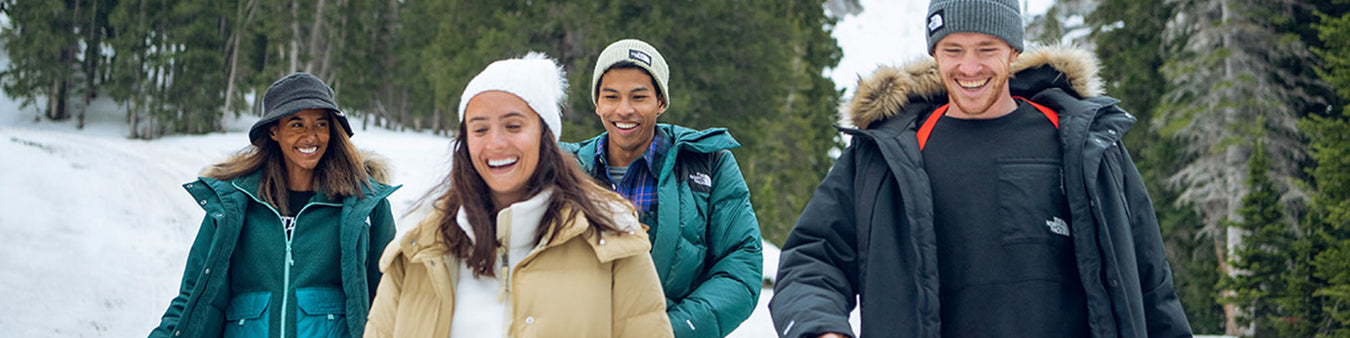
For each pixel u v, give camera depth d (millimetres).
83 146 23078
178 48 49594
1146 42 20859
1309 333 13758
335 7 54844
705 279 2594
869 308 1994
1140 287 1958
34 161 17375
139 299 9148
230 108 51875
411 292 1936
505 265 1912
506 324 1866
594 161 2820
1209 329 19156
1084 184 1948
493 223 1911
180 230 12969
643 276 1925
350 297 2834
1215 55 17047
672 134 2760
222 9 51375
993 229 1997
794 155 40688
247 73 52188
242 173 2879
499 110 1846
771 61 29469
